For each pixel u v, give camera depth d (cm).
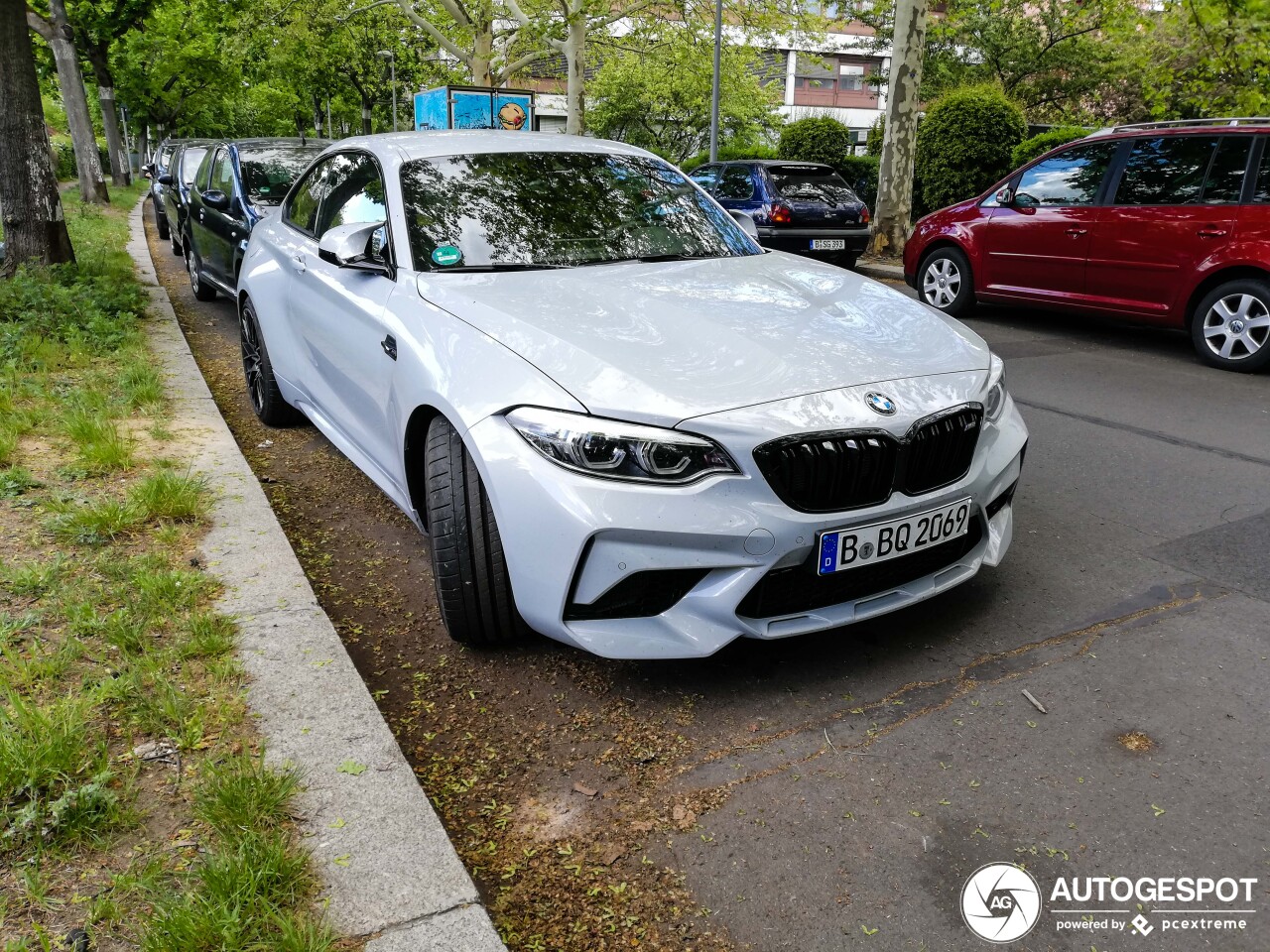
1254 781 240
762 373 267
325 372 418
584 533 248
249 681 262
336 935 181
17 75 933
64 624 290
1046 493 452
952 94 1547
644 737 262
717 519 246
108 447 430
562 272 347
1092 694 279
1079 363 744
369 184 412
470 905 190
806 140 2020
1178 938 193
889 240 1441
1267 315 686
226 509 386
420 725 269
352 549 389
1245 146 703
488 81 2523
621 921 200
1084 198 809
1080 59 2548
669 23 2559
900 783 241
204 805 207
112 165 3481
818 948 192
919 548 276
